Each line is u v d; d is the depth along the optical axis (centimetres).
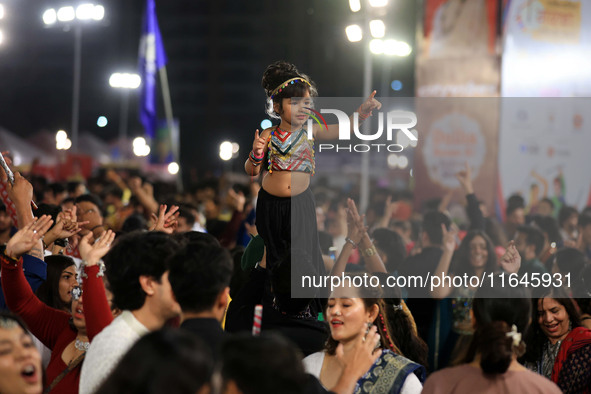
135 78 3566
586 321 820
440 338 950
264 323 766
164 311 607
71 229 931
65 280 889
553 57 1695
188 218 1396
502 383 604
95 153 5244
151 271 601
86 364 585
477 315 664
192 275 574
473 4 1817
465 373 616
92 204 1243
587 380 757
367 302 695
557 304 819
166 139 5800
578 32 1686
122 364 413
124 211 1812
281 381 415
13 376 527
